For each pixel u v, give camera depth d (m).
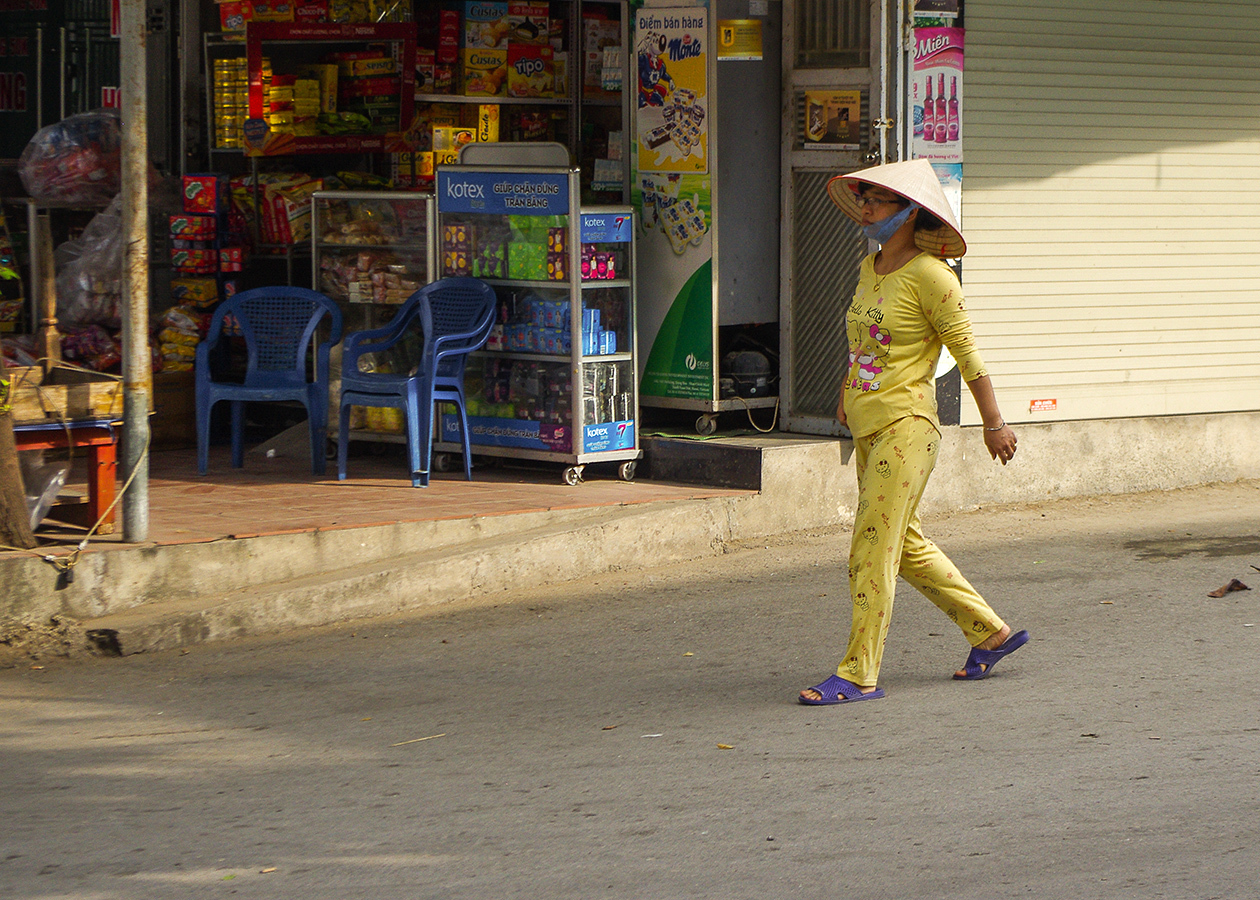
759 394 22.39
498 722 12.97
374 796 11.13
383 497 19.62
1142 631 15.41
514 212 20.81
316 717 13.22
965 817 10.23
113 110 25.92
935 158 21.66
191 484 20.50
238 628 15.84
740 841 9.95
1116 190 23.39
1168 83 23.59
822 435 21.94
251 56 24.19
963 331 12.77
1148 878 9.06
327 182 24.84
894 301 12.91
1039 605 16.61
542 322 20.95
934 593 13.76
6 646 14.86
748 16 21.73
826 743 12.05
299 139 24.50
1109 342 23.67
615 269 21.12
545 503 19.41
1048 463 23.17
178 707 13.54
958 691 13.47
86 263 23.77
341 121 24.97
